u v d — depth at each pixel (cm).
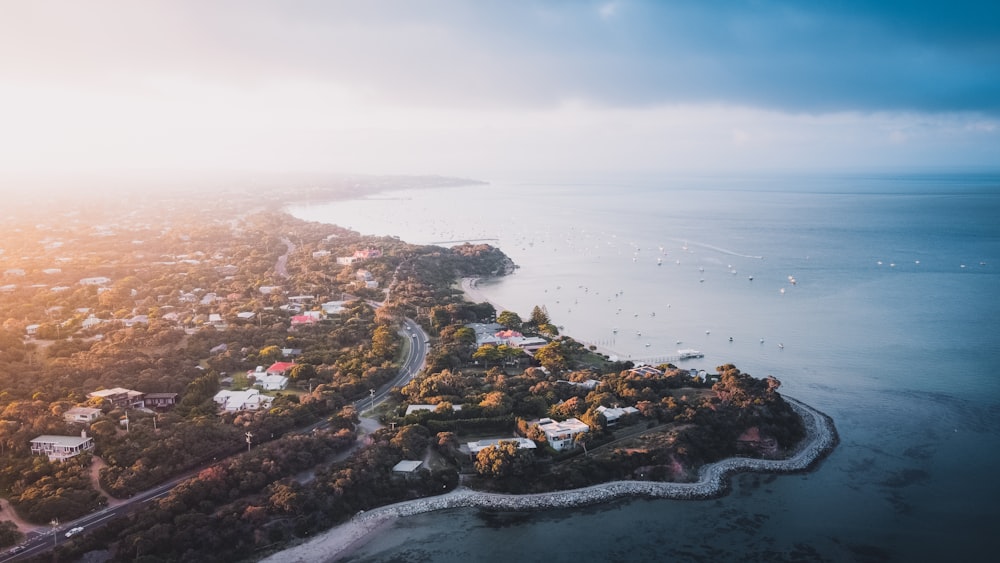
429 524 18175
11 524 16288
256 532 17088
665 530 17800
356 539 17525
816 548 16875
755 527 17862
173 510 17000
